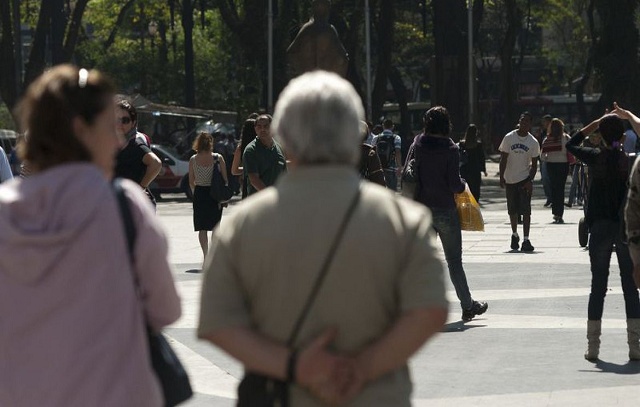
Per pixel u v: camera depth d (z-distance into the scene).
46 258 7.52
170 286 7.93
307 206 7.64
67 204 7.62
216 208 36.94
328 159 7.73
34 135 7.83
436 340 23.05
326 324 7.59
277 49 108.75
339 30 116.19
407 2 149.88
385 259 7.59
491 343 22.66
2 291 7.62
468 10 110.00
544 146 52.12
